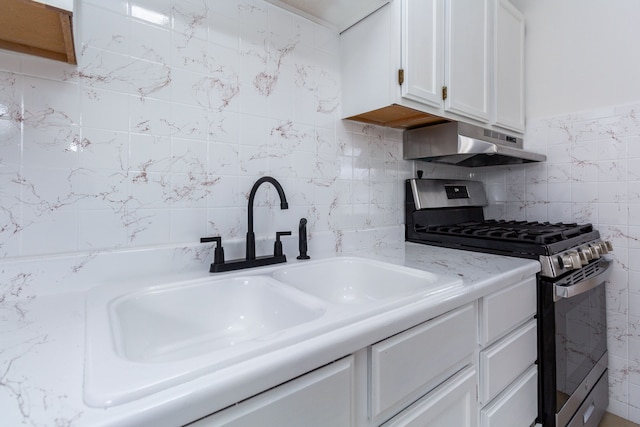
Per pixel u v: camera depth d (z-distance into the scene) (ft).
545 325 3.70
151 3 2.90
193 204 3.17
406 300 2.26
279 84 3.76
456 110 4.38
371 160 4.79
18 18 1.92
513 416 3.32
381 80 3.80
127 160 2.81
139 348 2.36
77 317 2.02
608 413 5.12
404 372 2.19
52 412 1.09
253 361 1.45
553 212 5.71
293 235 3.89
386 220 5.02
